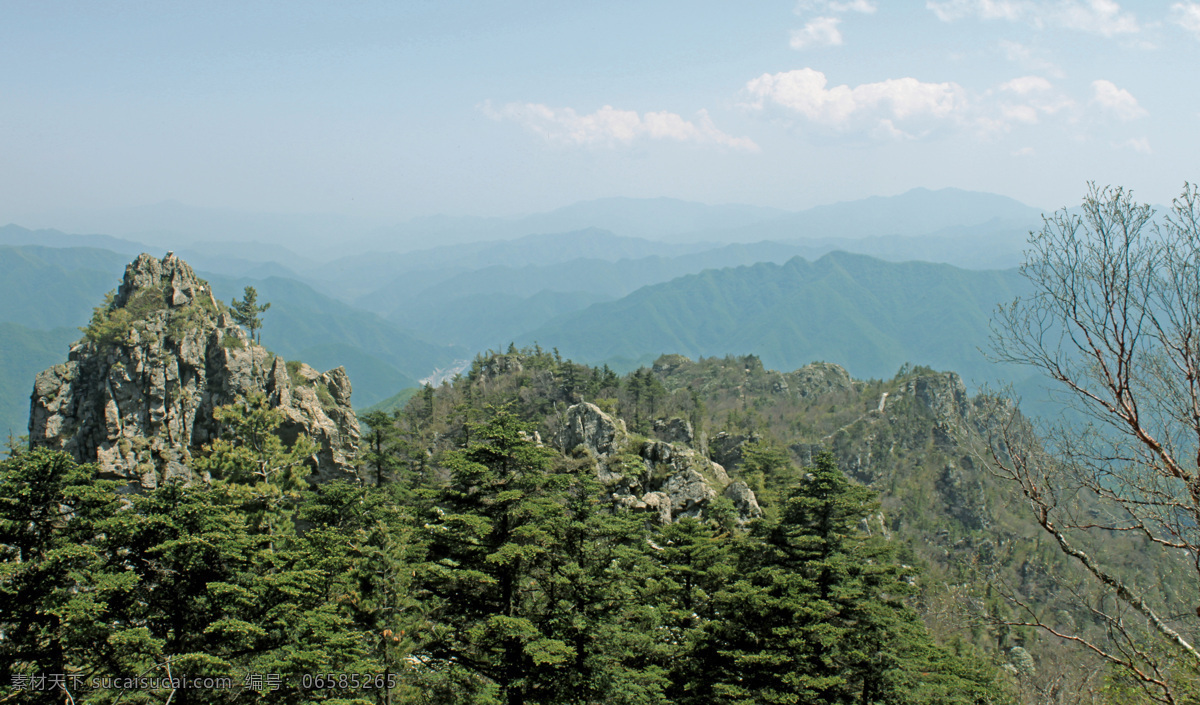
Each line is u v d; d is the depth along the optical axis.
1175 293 14.23
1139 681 17.91
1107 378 14.96
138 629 31.52
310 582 39.41
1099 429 15.49
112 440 85.62
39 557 32.91
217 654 34.72
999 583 21.03
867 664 39.81
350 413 97.75
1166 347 14.55
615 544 45.34
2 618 30.88
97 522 33.59
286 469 82.69
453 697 36.06
